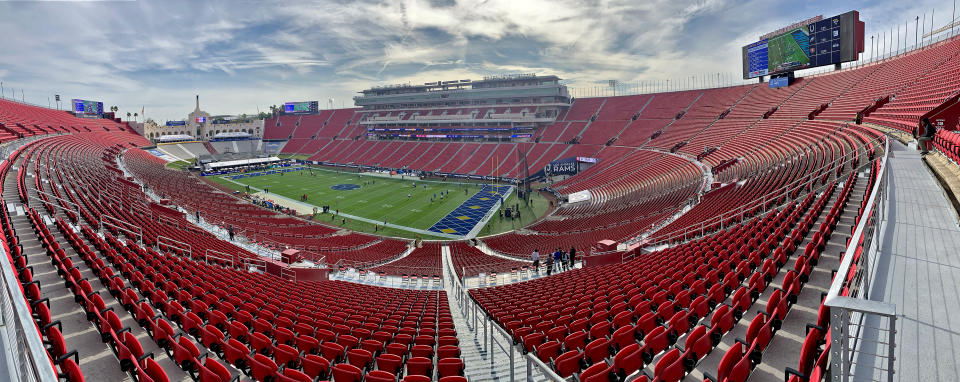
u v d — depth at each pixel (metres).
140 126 122.69
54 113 94.69
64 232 18.78
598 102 100.88
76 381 6.95
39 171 37.53
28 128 70.12
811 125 49.38
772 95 70.81
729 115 73.25
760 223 18.89
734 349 7.02
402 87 125.75
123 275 15.48
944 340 6.33
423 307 16.67
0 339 5.76
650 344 8.64
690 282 13.31
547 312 13.09
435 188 77.12
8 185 28.53
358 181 85.56
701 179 46.41
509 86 108.38
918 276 8.51
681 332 9.66
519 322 11.93
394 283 24.28
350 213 59.16
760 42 64.06
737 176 39.97
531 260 30.55
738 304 9.73
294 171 100.25
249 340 11.02
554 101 103.25
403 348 10.81
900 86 46.28
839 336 4.77
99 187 39.12
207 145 126.69
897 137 30.23
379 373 9.05
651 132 82.25
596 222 42.09
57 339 8.10
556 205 62.41
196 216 38.81
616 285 15.20
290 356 9.95
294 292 18.02
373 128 125.38
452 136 109.69
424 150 105.19
